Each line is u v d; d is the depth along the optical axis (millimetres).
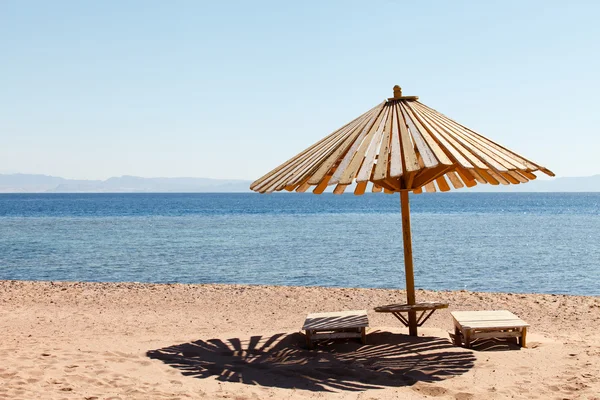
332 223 55438
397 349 6770
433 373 5770
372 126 6711
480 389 5238
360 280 18656
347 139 6602
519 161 6457
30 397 4910
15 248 30062
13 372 5672
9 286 14844
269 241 34219
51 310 11266
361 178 5777
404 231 7262
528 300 12211
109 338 8266
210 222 57625
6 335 8555
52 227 49031
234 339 7688
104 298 12867
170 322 9984
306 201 180125
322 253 27156
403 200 7246
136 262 23844
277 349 7070
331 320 7176
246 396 5133
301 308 11578
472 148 6219
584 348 6688
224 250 28797
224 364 6328
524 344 6875
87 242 33844
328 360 6387
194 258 25297
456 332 7480
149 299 12734
